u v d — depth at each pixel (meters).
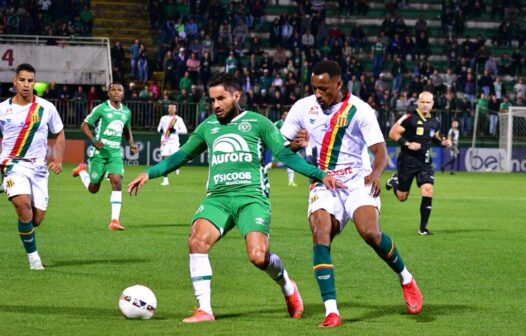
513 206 42.69
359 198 15.91
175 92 77.38
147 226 31.11
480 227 32.75
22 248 24.66
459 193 51.31
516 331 14.91
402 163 30.38
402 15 92.25
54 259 22.72
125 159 73.25
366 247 25.94
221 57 81.81
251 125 15.61
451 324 15.39
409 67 86.00
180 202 41.69
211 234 15.40
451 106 78.44
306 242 27.08
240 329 14.62
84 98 72.69
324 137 16.12
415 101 76.56
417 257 24.25
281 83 76.88
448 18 90.31
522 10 93.69
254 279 19.98
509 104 78.50
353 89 77.38
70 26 79.62
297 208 39.31
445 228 32.31
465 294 18.55
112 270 21.02
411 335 14.41
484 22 93.12
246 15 87.00
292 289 15.75
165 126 56.03
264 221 15.39
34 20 78.25
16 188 20.62
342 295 18.28
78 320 15.27
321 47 83.50
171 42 80.56
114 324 14.94
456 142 73.06
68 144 71.94
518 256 24.66
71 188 49.31
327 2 92.44
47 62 74.50
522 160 78.06
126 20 86.19
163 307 16.67
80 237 27.55
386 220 35.22
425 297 18.17
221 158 15.60
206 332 14.33
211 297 17.81
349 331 14.59
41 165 21.20
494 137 79.19
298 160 15.26
